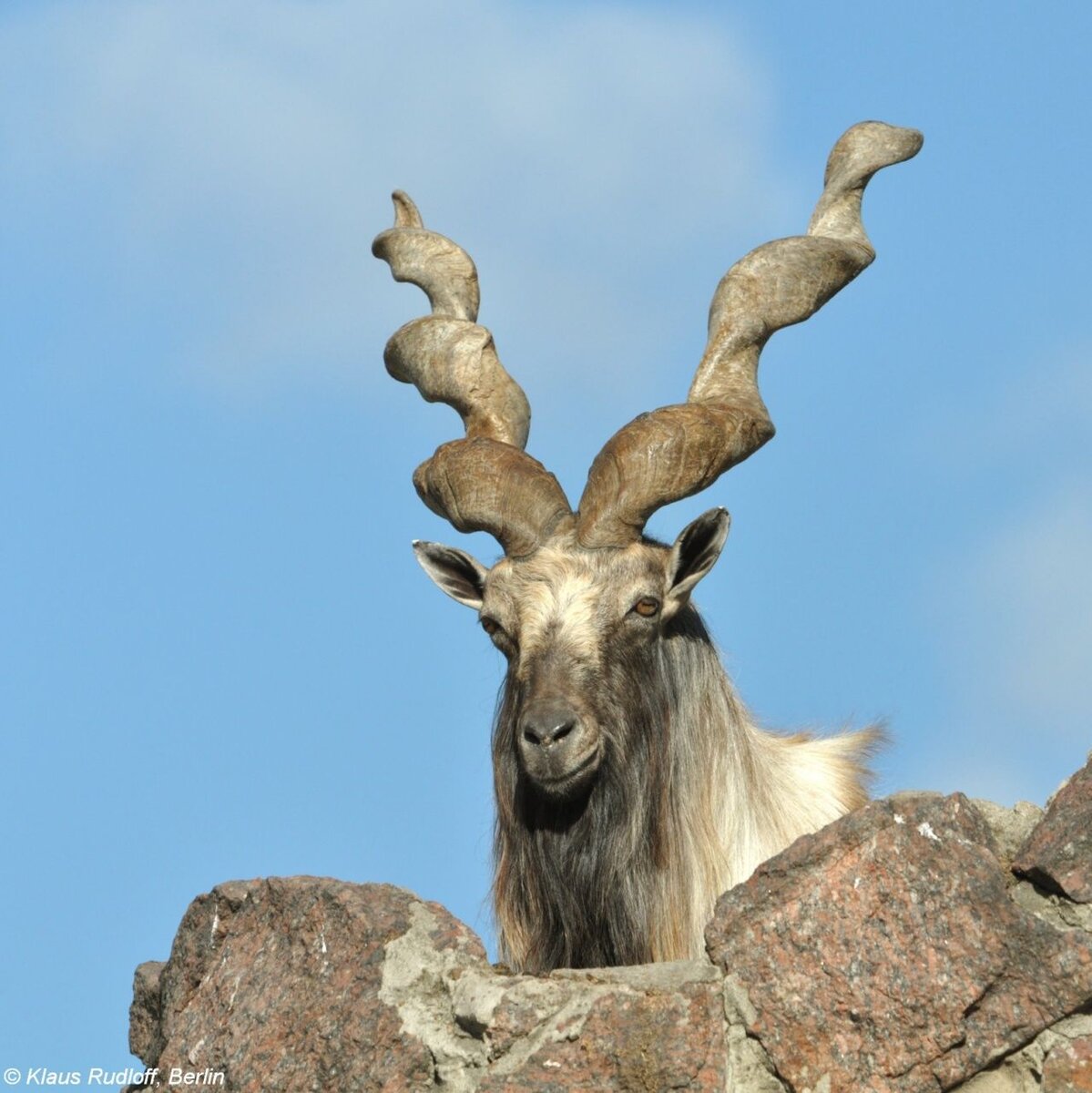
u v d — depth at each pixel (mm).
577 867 30812
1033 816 22656
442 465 32406
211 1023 25250
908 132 35969
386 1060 22891
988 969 21250
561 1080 21562
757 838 32031
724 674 32875
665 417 31672
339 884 24828
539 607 30969
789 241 34594
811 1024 21547
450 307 36969
